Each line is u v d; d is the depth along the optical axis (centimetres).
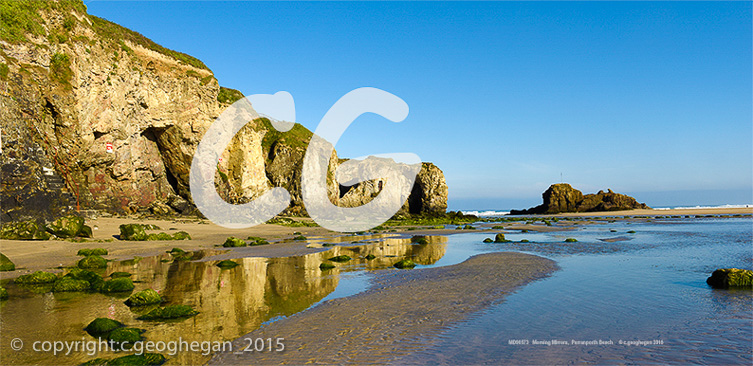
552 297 1052
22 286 1243
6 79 2639
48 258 1775
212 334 765
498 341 721
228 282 1291
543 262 1656
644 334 751
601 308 938
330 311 927
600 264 1608
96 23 4147
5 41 2914
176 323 838
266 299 1054
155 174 4591
